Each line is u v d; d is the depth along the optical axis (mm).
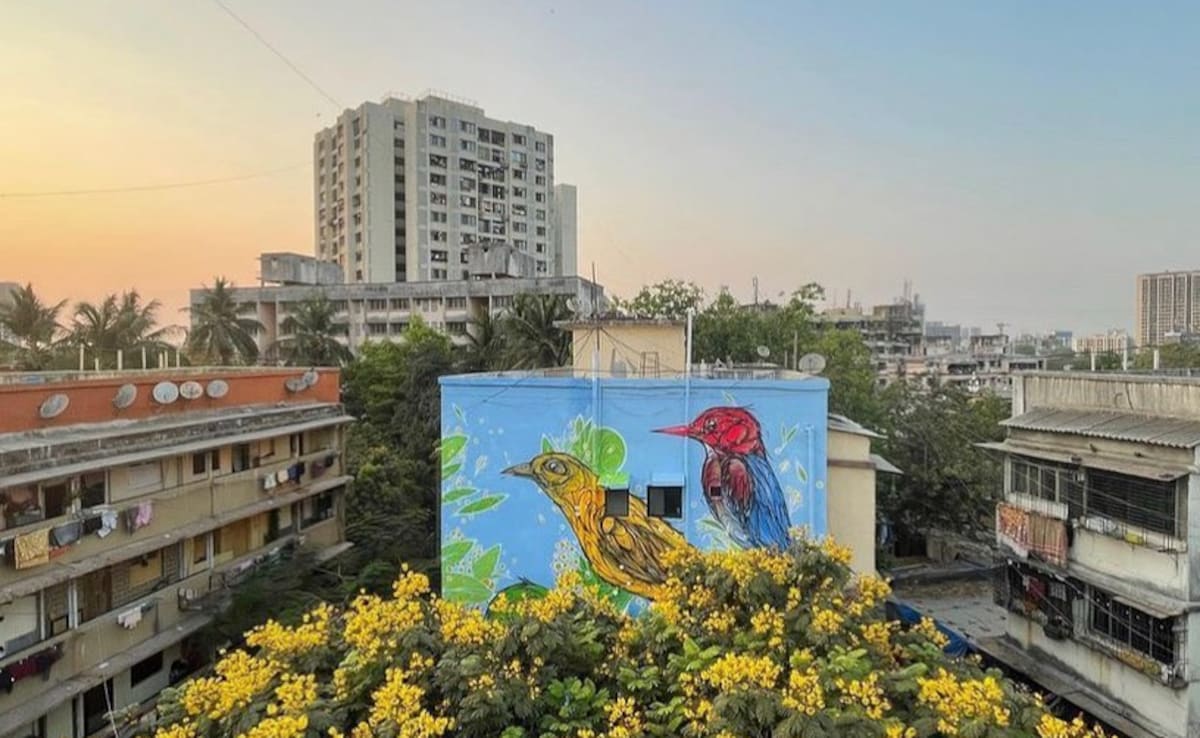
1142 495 13336
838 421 14641
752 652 7105
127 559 14891
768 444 12531
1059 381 16562
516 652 7047
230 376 19812
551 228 75062
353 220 63969
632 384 12539
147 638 15383
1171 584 12656
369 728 5965
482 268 55438
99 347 30203
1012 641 16984
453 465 12703
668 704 6770
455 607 7816
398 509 25547
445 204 64125
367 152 62125
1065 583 15031
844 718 5809
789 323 30750
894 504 26859
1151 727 12914
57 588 13438
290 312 46688
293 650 7316
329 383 24531
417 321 41938
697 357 30109
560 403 12586
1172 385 13602
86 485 14156
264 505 19266
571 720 6633
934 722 6199
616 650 7680
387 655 6867
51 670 13078
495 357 31328
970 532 26812
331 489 23000
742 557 8570
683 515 12500
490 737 6383
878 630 7828
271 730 5645
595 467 12531
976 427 27797
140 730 12297
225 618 16422
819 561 8133
